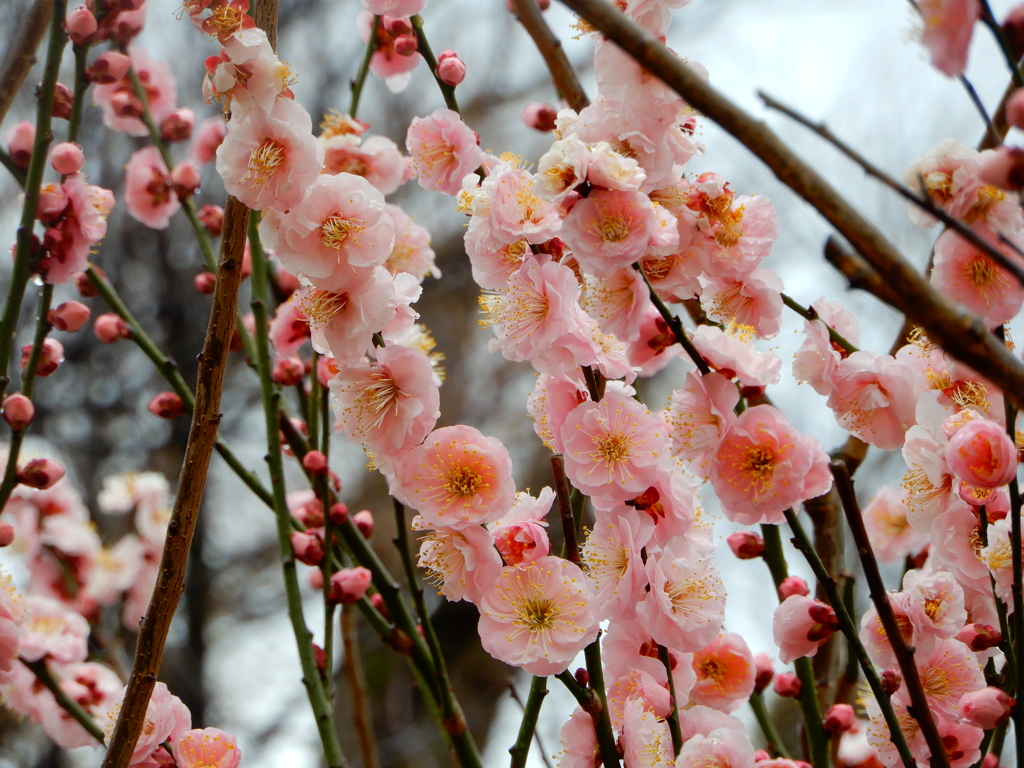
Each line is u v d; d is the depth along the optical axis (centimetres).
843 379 88
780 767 87
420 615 91
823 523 98
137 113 101
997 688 87
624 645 86
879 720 88
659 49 76
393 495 87
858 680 95
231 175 85
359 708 95
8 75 93
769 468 85
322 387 96
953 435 86
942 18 79
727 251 87
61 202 93
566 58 98
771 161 75
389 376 86
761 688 92
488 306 86
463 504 85
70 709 93
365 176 98
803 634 87
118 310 96
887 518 99
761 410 86
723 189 87
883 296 75
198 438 84
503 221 85
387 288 86
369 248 86
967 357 75
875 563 82
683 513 85
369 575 91
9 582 94
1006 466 84
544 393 88
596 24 76
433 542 85
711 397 86
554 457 85
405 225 97
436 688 91
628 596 85
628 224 84
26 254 92
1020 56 83
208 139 102
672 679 86
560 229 85
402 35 99
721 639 90
